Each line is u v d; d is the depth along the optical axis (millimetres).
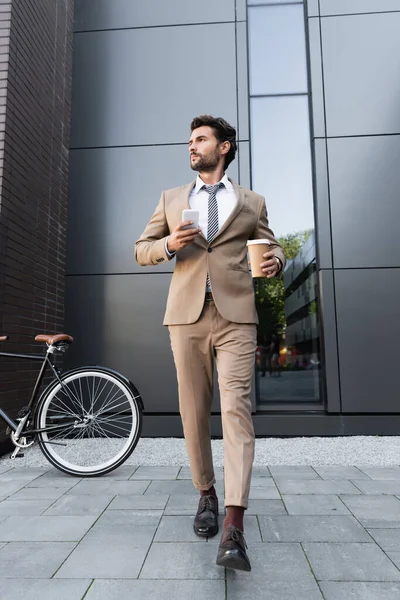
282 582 1370
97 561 1516
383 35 3934
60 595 1308
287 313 3879
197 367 1689
